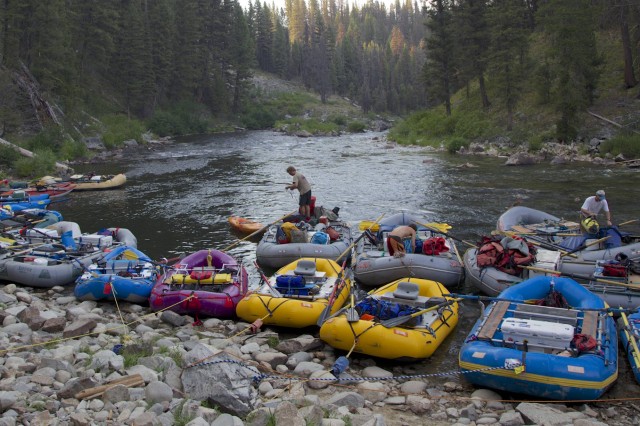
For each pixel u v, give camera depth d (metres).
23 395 6.15
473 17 43.97
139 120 60.59
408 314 8.89
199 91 76.88
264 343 9.02
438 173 27.47
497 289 10.73
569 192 21.52
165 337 9.00
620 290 9.70
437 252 12.17
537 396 7.19
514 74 38.12
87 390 6.25
